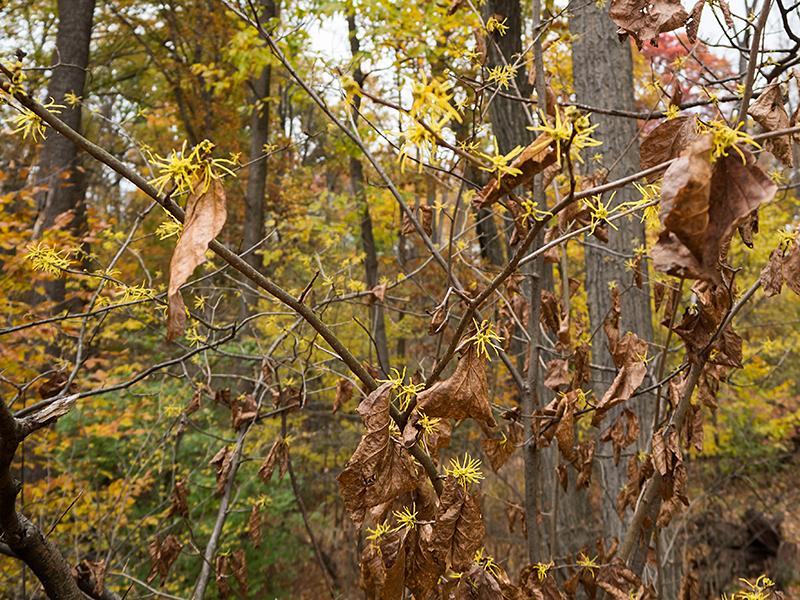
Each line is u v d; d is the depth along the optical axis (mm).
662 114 1417
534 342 1588
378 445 884
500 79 1529
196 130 11641
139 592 4352
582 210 1241
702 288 1265
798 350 5418
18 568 3234
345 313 6172
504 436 1510
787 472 6914
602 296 2920
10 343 3531
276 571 5867
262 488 5430
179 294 656
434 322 1359
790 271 1035
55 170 4652
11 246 3498
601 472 3064
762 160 1315
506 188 695
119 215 10445
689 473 6359
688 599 1639
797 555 5941
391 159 5031
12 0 6605
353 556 5695
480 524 984
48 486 3516
